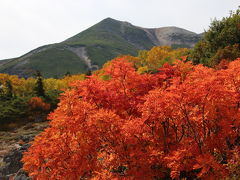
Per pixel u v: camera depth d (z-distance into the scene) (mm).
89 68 199625
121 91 10766
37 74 65562
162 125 8695
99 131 7656
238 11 27062
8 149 30344
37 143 8328
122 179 7535
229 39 24547
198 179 8539
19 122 49656
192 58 28062
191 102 7523
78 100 8844
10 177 18453
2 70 185500
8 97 60031
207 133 8570
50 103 59781
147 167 7832
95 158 8148
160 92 7809
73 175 7430
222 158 8578
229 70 7773
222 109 7656
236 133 7914
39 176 7879
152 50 76250
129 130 7453
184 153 7328
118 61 10789
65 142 7812
